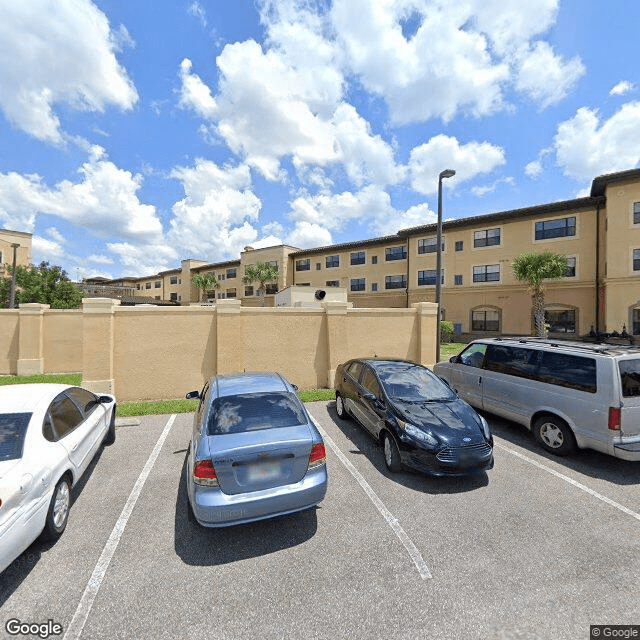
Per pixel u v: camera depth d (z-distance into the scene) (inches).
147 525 145.1
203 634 95.5
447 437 181.2
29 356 532.1
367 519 150.5
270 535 139.3
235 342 361.1
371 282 1350.9
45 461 130.6
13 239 1391.5
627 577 116.4
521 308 992.2
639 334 780.6
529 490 174.9
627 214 792.3
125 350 336.5
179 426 269.3
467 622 99.5
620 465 203.6
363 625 98.4
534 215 970.7
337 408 299.7
